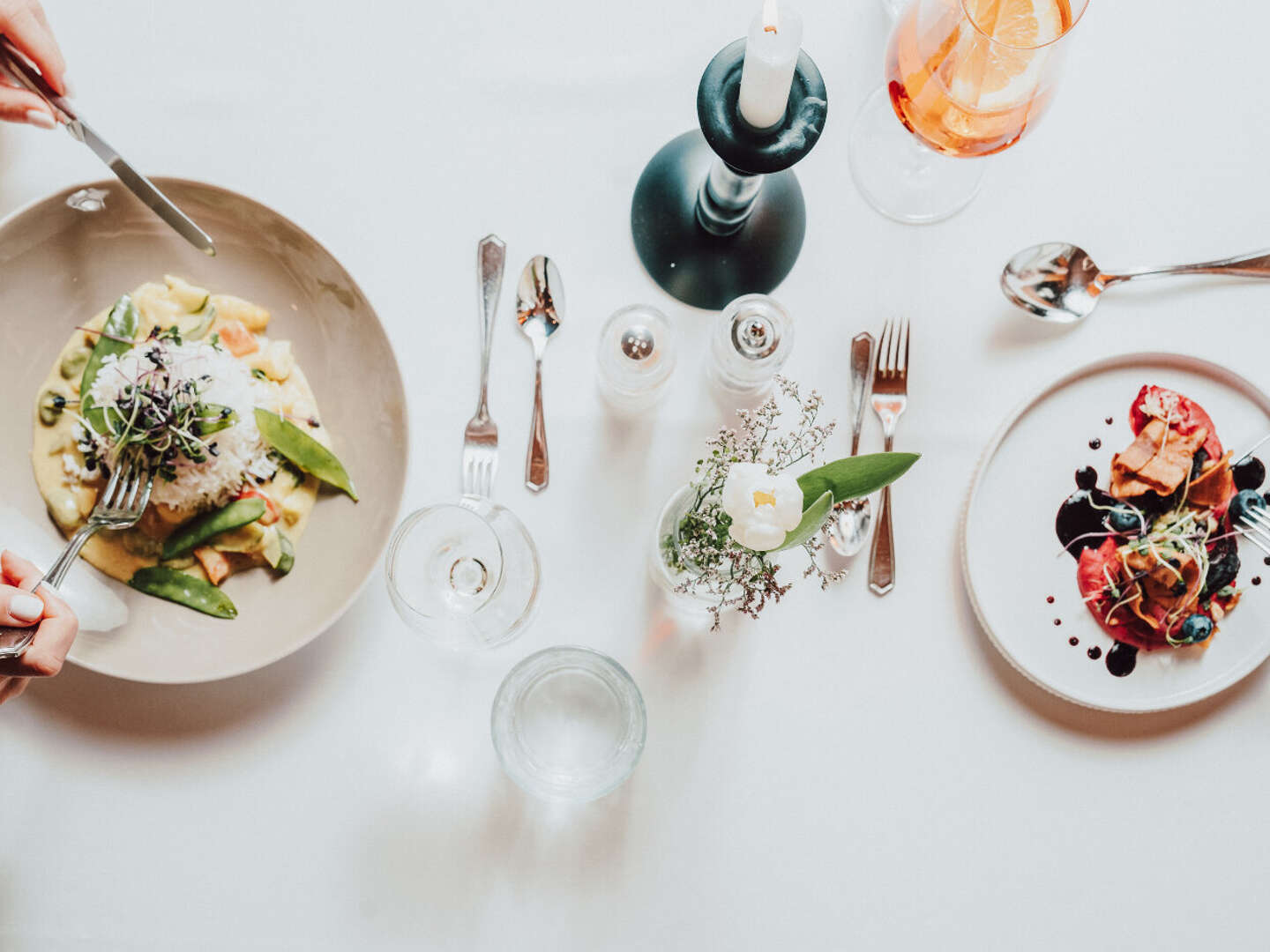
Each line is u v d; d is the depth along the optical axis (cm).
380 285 87
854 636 87
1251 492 85
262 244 82
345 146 87
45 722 83
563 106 88
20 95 76
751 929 85
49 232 79
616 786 78
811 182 88
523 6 88
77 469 81
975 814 87
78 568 80
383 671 85
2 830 82
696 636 86
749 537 56
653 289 87
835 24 89
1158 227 90
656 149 88
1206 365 85
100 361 81
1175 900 87
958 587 87
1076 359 89
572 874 85
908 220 88
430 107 87
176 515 81
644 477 87
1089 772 88
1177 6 90
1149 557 84
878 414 87
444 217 87
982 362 89
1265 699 88
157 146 86
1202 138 90
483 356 86
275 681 84
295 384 85
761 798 86
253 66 87
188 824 83
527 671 82
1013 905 87
